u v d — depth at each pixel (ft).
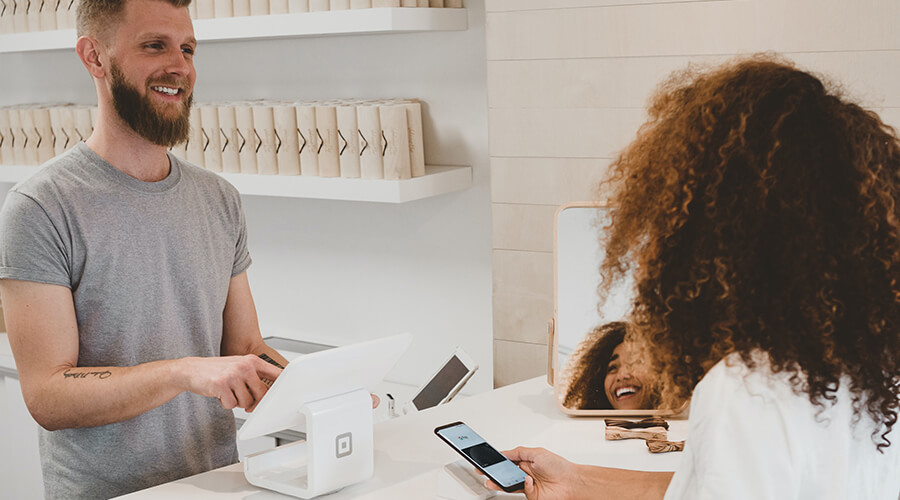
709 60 5.38
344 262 7.99
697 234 2.55
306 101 7.46
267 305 8.55
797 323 2.39
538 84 5.94
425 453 4.50
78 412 4.22
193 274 4.78
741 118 2.49
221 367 4.04
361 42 7.47
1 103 9.80
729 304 2.47
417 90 7.26
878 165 2.46
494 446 4.60
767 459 2.38
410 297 7.68
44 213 4.27
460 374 5.77
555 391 5.09
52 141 8.50
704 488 2.42
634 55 5.59
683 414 5.00
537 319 6.25
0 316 9.12
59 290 4.31
